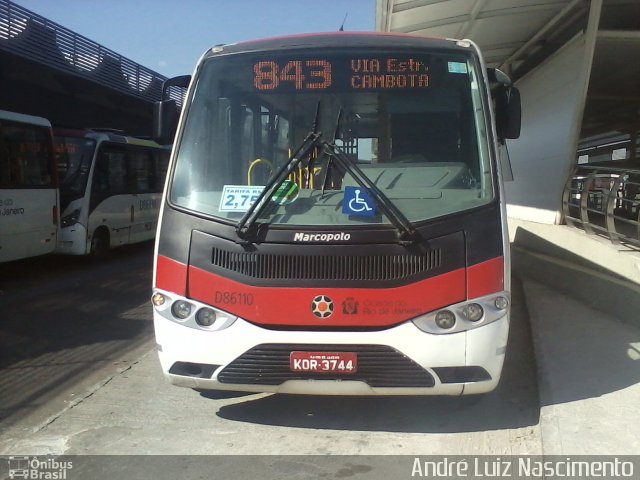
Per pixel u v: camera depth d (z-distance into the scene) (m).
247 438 4.32
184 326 4.09
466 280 3.93
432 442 4.24
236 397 5.09
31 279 11.20
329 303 3.92
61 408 4.89
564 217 10.30
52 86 21.97
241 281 4.01
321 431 4.43
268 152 4.51
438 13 10.50
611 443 3.97
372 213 4.02
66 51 21.61
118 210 13.96
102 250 13.41
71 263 13.44
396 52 4.62
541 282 9.71
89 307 8.70
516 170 13.91
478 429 4.45
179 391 5.25
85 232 12.51
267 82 4.62
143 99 26.91
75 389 5.31
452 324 3.91
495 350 3.96
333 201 4.14
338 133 4.50
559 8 10.27
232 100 4.62
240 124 4.58
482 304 3.93
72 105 24.27
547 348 5.97
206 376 4.10
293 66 4.63
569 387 4.95
